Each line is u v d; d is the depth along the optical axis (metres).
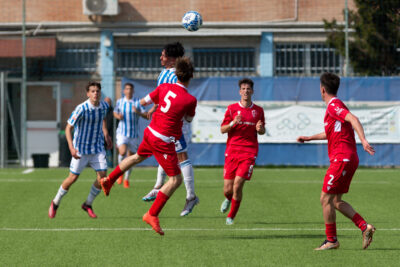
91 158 29.98
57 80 70.75
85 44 72.00
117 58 72.38
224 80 59.50
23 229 27.30
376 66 63.44
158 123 23.52
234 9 72.12
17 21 72.38
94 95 29.28
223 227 27.77
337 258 21.52
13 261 21.19
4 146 60.50
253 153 27.88
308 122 59.56
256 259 21.39
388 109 59.50
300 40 71.50
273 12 71.75
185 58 23.89
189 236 25.61
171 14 72.19
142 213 31.97
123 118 43.94
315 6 71.50
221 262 20.95
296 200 37.19
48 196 38.81
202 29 72.06
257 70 71.88
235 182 27.45
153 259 21.45
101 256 21.92
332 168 22.28
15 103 70.25
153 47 72.62
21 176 51.81
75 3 72.12
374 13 62.38
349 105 59.72
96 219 30.03
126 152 48.28
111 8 70.62
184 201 36.50
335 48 65.81
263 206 34.59
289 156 59.78
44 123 69.00
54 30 71.75
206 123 59.53
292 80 59.62
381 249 23.05
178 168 23.58
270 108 59.69
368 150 20.53
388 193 41.25
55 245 23.84
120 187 44.09
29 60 70.62
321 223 28.86
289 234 26.06
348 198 38.66
